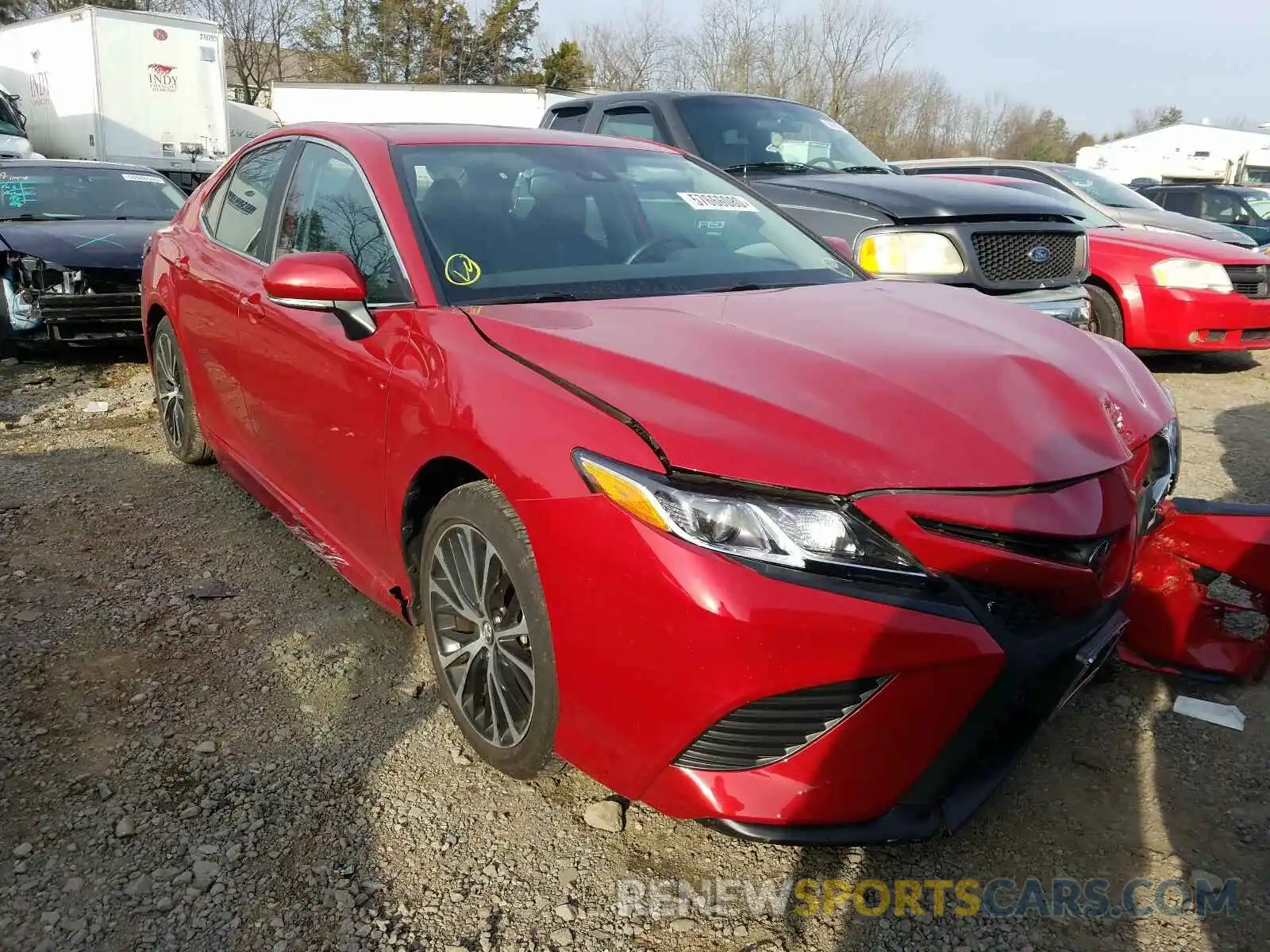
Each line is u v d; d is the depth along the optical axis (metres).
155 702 2.77
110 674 2.91
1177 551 2.94
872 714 1.84
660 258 3.06
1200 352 8.16
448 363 2.40
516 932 2.01
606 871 2.18
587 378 2.15
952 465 1.93
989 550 1.89
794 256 3.30
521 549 2.15
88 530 3.97
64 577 3.54
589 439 2.01
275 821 2.31
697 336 2.33
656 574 1.85
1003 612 1.93
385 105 20.89
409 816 2.33
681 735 1.88
